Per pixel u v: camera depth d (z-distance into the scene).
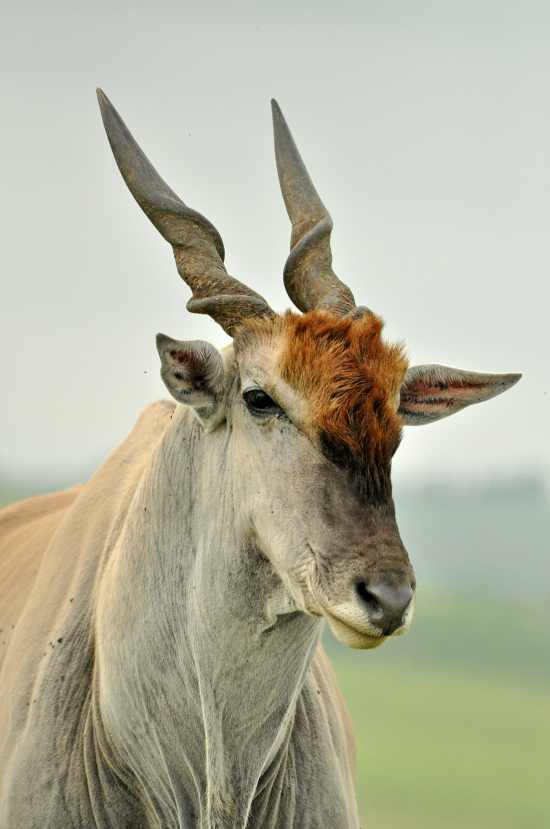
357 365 20.17
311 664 24.67
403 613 19.30
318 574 19.77
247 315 21.58
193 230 22.94
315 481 20.08
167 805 22.53
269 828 22.61
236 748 21.64
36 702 23.41
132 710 22.58
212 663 21.58
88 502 25.81
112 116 23.69
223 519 21.45
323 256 22.69
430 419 22.98
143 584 22.61
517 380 22.95
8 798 23.08
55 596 24.66
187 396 21.36
